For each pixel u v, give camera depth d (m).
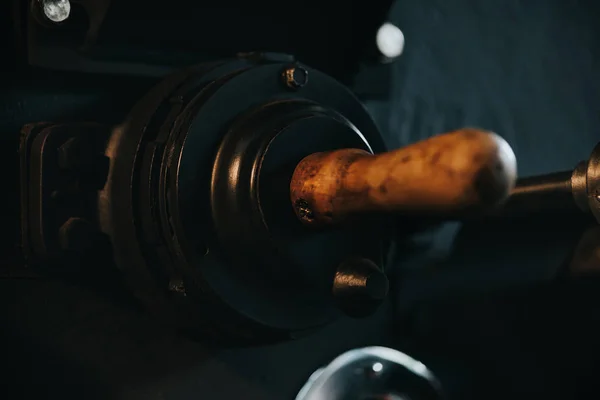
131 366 0.60
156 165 0.56
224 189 0.55
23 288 0.58
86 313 0.59
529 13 0.76
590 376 0.73
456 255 0.71
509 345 0.72
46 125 0.58
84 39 0.58
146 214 0.56
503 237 0.71
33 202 0.57
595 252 0.61
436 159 0.44
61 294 0.59
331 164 0.50
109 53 0.59
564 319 0.73
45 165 0.57
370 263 0.54
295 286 0.55
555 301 0.73
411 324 0.70
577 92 0.77
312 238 0.54
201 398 0.61
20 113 0.58
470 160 0.44
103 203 0.58
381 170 0.47
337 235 0.55
